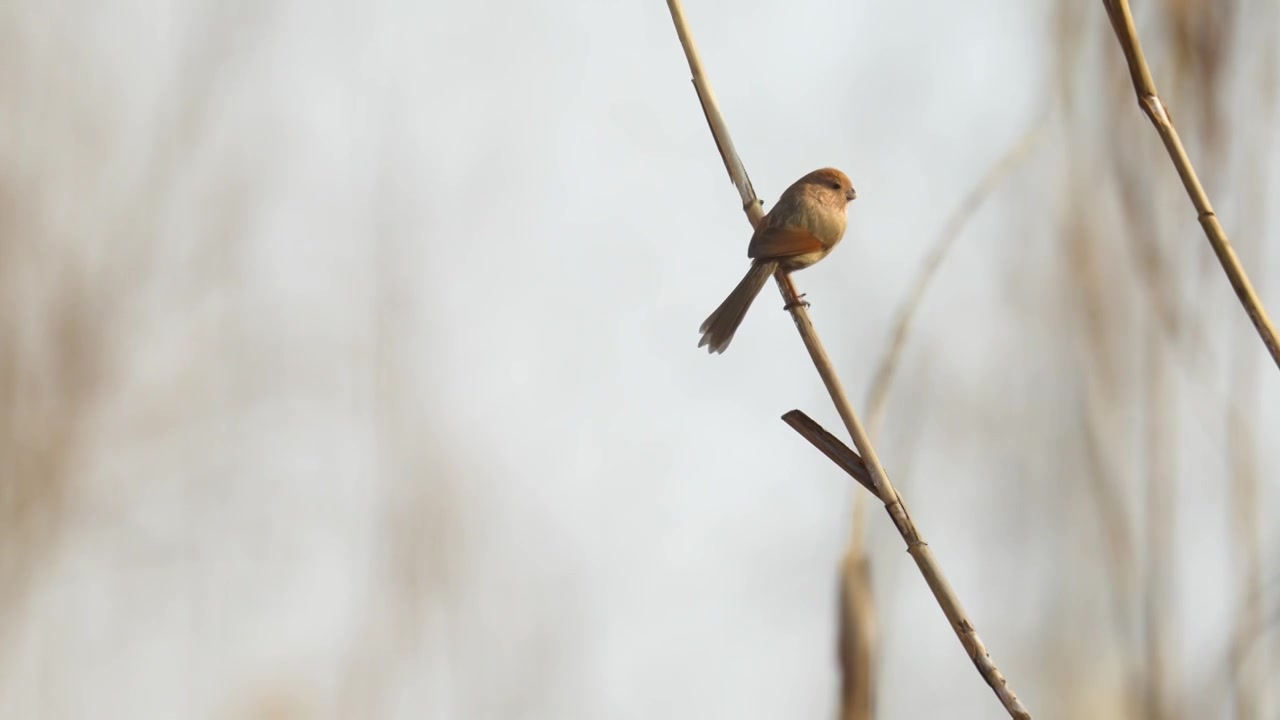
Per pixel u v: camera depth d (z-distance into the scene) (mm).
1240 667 9961
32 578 10219
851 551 9898
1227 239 9836
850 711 9883
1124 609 9984
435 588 10219
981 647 9828
